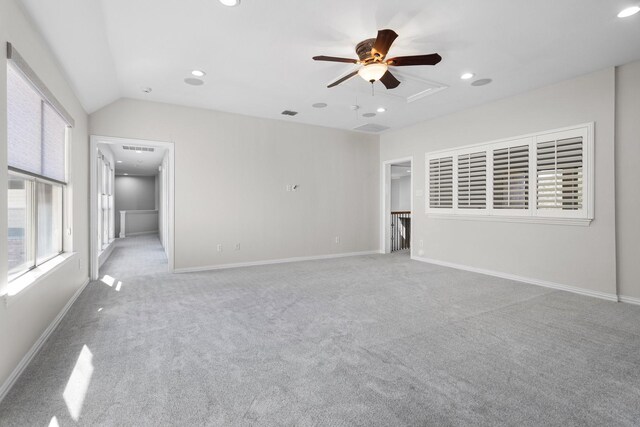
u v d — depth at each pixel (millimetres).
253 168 5707
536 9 2631
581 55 3406
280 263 5887
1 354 1830
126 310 3287
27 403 1760
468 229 5246
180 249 5129
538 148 4305
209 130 5305
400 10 2643
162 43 3172
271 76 3971
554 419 1643
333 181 6582
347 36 3045
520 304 3494
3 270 1886
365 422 1620
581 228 3934
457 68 3723
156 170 10852
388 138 6859
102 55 3303
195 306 3420
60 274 3025
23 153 2367
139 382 1972
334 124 6266
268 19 2771
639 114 3502
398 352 2371
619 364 2197
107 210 7156
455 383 1968
